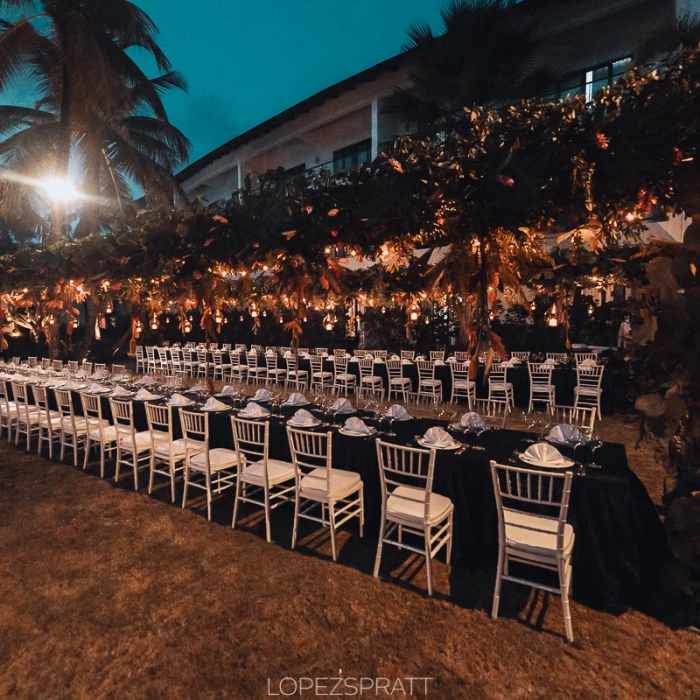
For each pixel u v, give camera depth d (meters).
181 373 12.28
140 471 5.27
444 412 4.51
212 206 3.13
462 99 8.98
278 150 17.31
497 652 2.44
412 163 2.35
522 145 2.12
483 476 3.19
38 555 3.42
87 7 10.61
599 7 9.67
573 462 3.16
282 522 3.96
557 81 8.85
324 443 3.92
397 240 2.66
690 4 8.37
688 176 1.86
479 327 2.35
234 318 14.82
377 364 9.81
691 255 1.54
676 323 1.54
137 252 3.28
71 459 5.70
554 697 2.16
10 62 9.51
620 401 7.87
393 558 3.37
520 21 9.16
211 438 4.79
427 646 2.49
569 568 2.72
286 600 2.88
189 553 3.44
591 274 5.11
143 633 2.60
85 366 9.77
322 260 2.87
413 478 3.50
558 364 8.84
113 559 3.36
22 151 10.66
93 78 9.72
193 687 2.24
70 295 4.40
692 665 2.34
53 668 2.36
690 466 1.71
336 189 2.64
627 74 1.99
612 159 1.97
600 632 2.58
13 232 14.79
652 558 2.82
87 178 11.41
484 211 2.18
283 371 10.87
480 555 3.23
